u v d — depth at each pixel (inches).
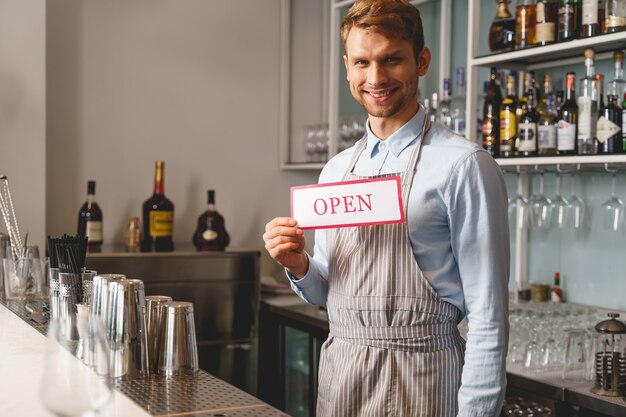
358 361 63.6
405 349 62.4
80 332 37.6
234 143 160.6
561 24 101.7
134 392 54.3
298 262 68.3
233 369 137.0
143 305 58.6
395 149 65.3
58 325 36.1
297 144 168.6
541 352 96.1
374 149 67.6
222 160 159.3
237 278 136.9
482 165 60.7
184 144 154.9
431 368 62.0
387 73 61.4
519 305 115.8
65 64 142.1
